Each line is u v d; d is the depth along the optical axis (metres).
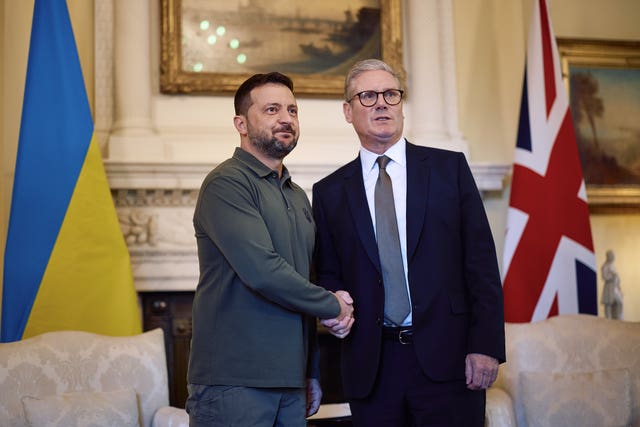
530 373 3.22
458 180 2.51
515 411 3.23
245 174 2.28
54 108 3.62
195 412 2.21
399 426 2.38
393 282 2.43
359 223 2.49
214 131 4.46
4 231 4.09
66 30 3.69
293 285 2.13
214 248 2.26
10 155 4.13
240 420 2.12
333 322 2.26
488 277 2.40
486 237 2.46
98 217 3.61
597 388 3.15
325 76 4.59
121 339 3.20
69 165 3.59
